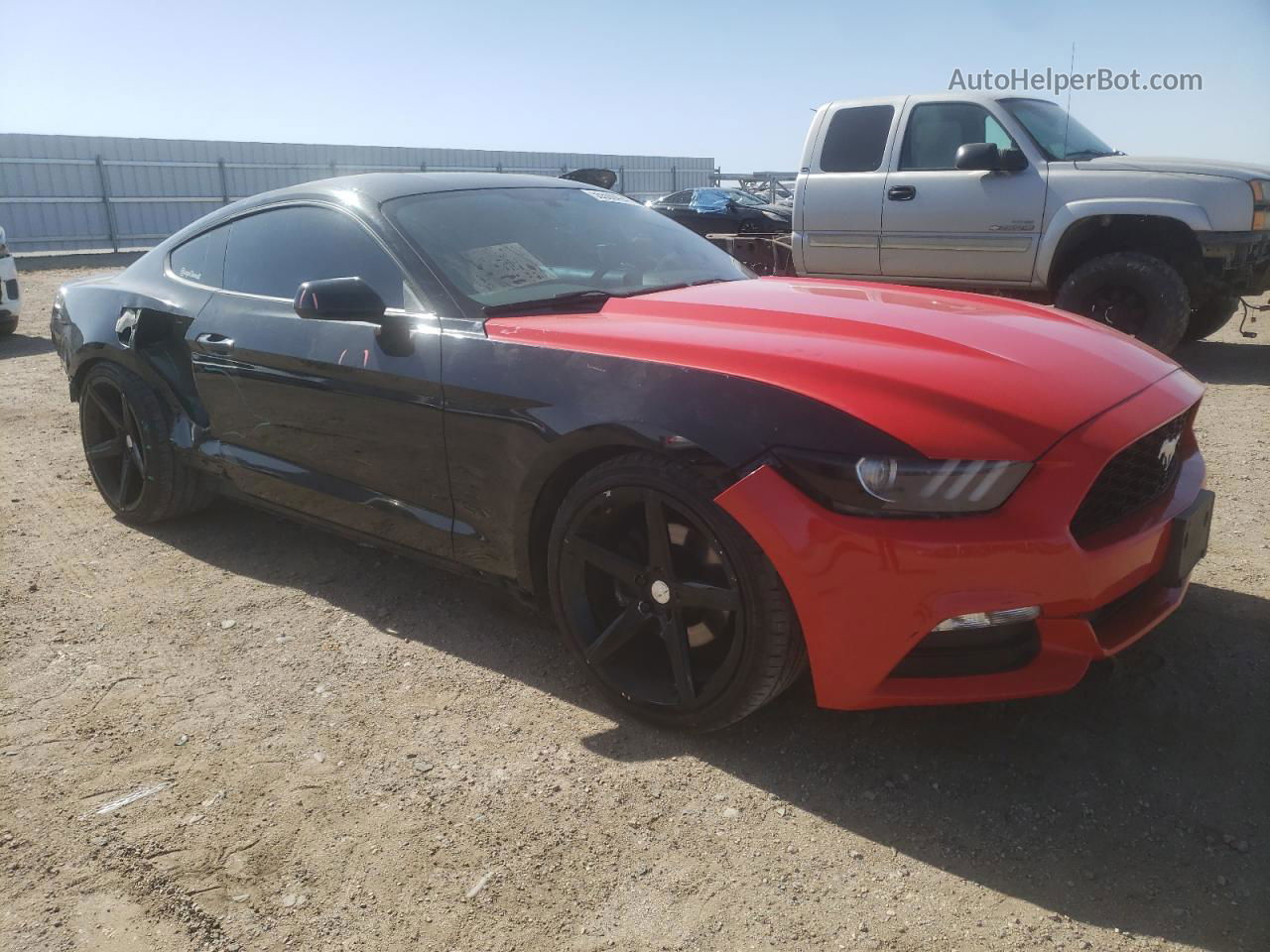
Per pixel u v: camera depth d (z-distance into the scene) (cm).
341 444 318
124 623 329
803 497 216
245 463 357
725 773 240
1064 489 207
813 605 217
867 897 198
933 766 239
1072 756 240
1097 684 270
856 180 743
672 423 233
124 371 401
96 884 206
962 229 697
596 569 265
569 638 270
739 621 230
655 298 294
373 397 300
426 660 300
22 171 2362
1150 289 632
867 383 221
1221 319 730
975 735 251
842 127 756
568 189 370
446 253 305
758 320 265
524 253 316
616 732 259
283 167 2866
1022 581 207
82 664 300
